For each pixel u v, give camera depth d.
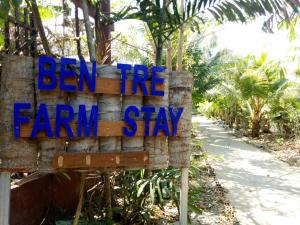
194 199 3.88
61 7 4.57
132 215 3.73
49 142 2.46
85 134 2.54
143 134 2.73
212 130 16.22
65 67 2.46
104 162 2.59
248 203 5.12
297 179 6.73
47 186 3.71
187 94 2.88
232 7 3.40
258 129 13.49
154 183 3.43
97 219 3.68
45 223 3.64
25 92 2.40
